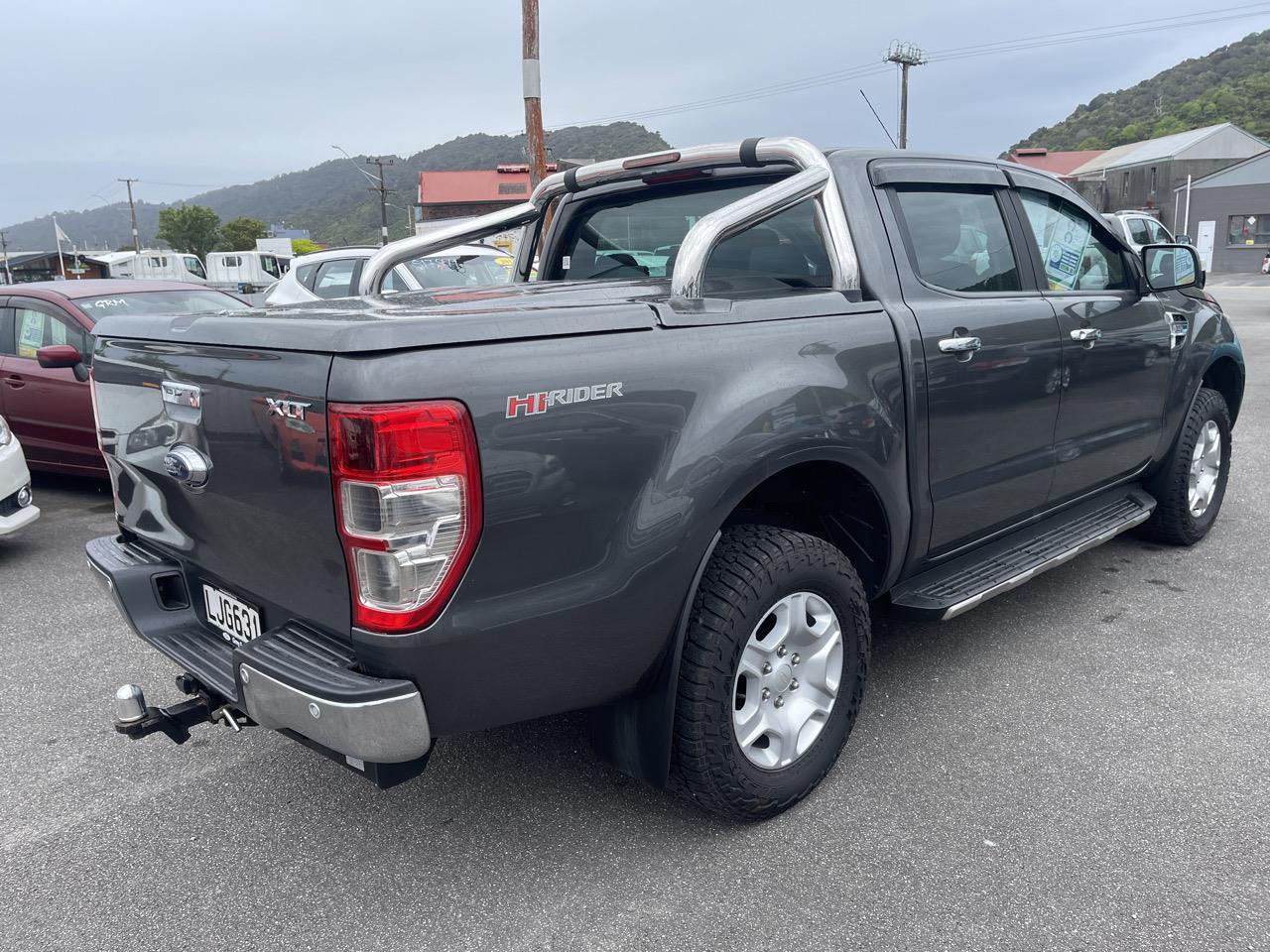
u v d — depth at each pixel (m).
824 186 2.68
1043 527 3.67
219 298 7.04
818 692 2.57
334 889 2.31
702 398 2.17
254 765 2.93
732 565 2.26
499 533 1.86
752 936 2.09
